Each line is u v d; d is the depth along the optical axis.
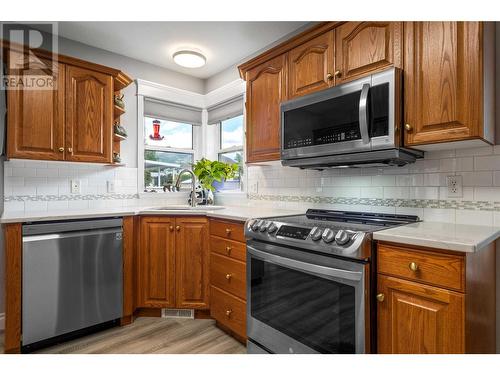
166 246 2.36
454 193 1.59
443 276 1.10
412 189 1.75
